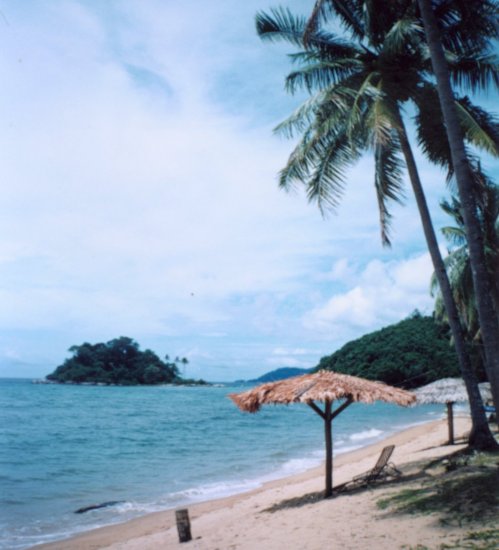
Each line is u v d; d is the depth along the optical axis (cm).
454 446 1487
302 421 4603
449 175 1294
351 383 1004
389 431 3278
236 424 4228
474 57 1295
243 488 1509
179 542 859
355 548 597
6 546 990
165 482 1688
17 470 1977
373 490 955
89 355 19562
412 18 1204
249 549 694
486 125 1241
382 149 1304
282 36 1401
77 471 1944
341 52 1432
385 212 1385
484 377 3741
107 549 913
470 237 784
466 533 577
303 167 1368
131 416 5253
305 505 971
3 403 7219
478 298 763
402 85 1305
